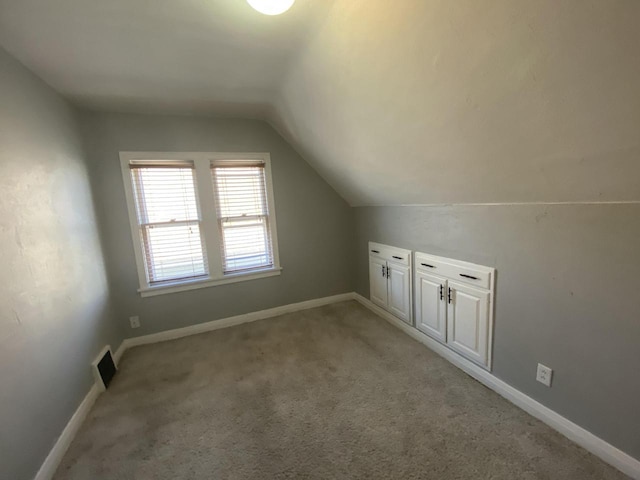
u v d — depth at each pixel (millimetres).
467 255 2012
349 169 2660
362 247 3424
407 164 1986
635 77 844
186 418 1803
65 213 1989
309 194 3361
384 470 1381
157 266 2869
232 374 2246
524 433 1545
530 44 945
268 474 1398
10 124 1522
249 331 2973
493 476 1316
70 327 1869
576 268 1400
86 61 1717
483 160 1511
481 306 1926
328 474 1378
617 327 1278
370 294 3357
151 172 2742
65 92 2088
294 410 1817
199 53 1711
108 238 2615
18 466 1290
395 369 2189
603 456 1365
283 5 1232
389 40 1281
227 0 1283
